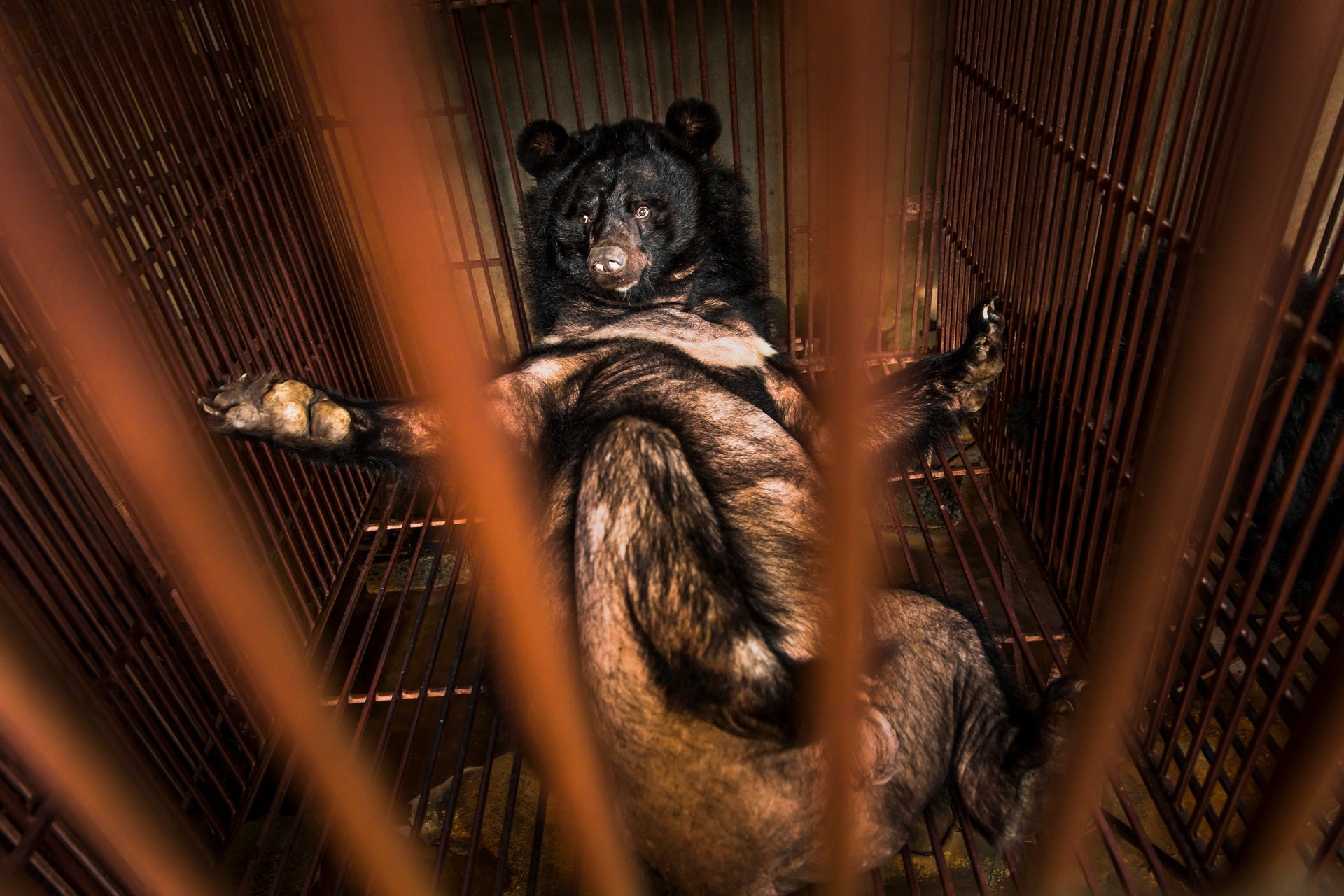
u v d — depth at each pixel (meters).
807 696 0.83
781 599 0.95
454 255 2.20
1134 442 1.06
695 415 1.12
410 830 1.22
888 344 2.31
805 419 1.36
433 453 1.18
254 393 1.09
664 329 1.35
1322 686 0.65
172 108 1.42
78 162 1.12
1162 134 0.91
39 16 1.13
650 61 1.65
